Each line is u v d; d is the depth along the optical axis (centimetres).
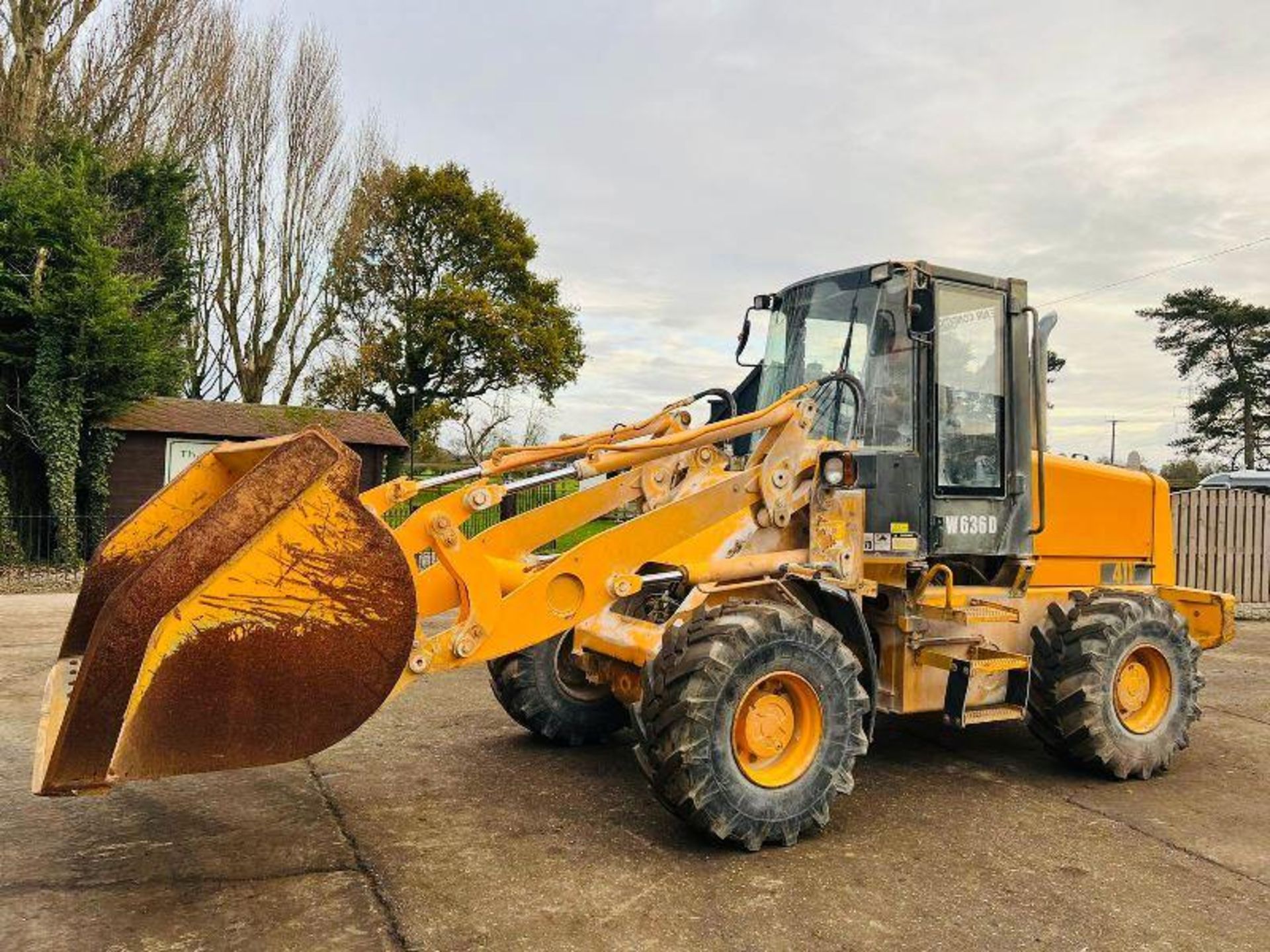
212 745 292
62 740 283
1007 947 307
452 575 382
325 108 2581
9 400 1440
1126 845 400
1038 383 513
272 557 298
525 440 2898
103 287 1406
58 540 1414
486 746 536
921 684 477
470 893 340
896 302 482
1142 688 510
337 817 418
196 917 318
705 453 511
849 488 437
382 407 2812
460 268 2892
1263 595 1198
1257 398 4088
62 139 1698
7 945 296
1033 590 526
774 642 383
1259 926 325
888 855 384
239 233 2525
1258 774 512
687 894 342
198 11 2369
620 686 459
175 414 1691
